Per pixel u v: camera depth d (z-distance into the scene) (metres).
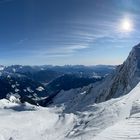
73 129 37.22
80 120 41.69
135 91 53.97
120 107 39.97
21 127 41.69
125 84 127.25
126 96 52.75
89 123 35.91
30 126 42.88
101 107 46.69
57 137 35.94
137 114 30.69
